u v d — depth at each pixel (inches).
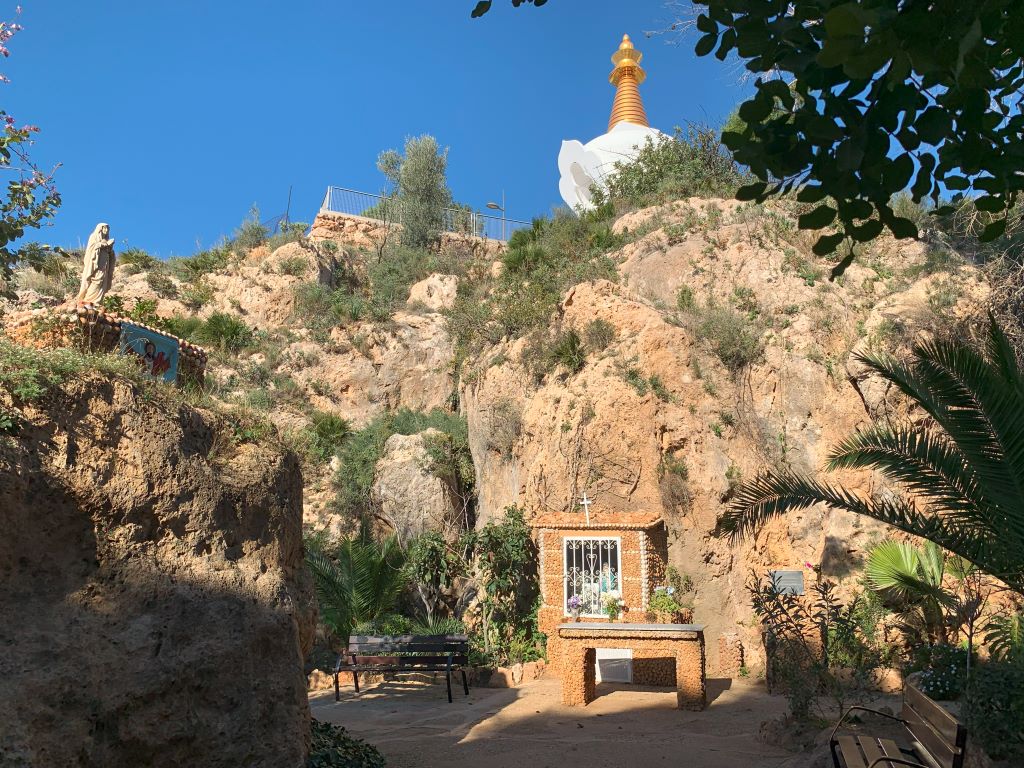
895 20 94.3
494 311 816.9
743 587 587.5
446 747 347.9
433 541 640.4
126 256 1077.8
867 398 601.0
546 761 320.5
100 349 293.1
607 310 700.0
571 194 1501.0
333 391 978.1
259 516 273.9
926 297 637.3
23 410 215.6
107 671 206.5
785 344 645.3
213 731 223.3
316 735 297.4
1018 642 374.6
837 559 559.8
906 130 121.7
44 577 209.5
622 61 1855.3
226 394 872.3
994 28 113.5
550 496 633.0
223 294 1057.5
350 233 1298.0
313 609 296.8
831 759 286.8
